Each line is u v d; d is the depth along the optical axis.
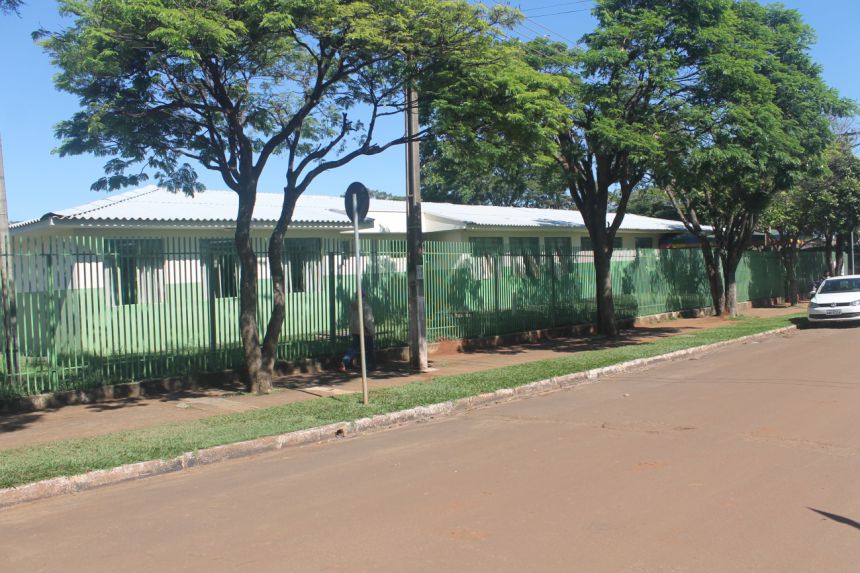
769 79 18.02
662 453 7.23
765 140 15.39
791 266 31.89
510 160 12.59
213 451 7.93
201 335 12.67
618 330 21.42
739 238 24.73
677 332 20.61
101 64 10.04
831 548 4.65
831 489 5.89
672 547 4.73
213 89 11.39
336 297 14.79
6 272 10.73
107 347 11.58
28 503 6.56
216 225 17.73
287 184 12.05
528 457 7.32
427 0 10.80
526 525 5.26
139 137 11.57
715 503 5.61
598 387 12.05
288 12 9.95
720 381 11.91
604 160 18.55
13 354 10.73
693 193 23.23
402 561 4.67
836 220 29.52
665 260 25.09
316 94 11.54
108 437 8.53
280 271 12.05
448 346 16.78
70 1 10.12
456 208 30.47
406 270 15.97
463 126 11.62
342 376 13.40
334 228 20.44
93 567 4.81
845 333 19.33
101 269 11.63
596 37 15.62
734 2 19.30
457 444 8.15
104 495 6.74
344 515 5.70
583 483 6.27
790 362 13.90
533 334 19.05
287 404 10.47
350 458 7.74
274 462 7.76
